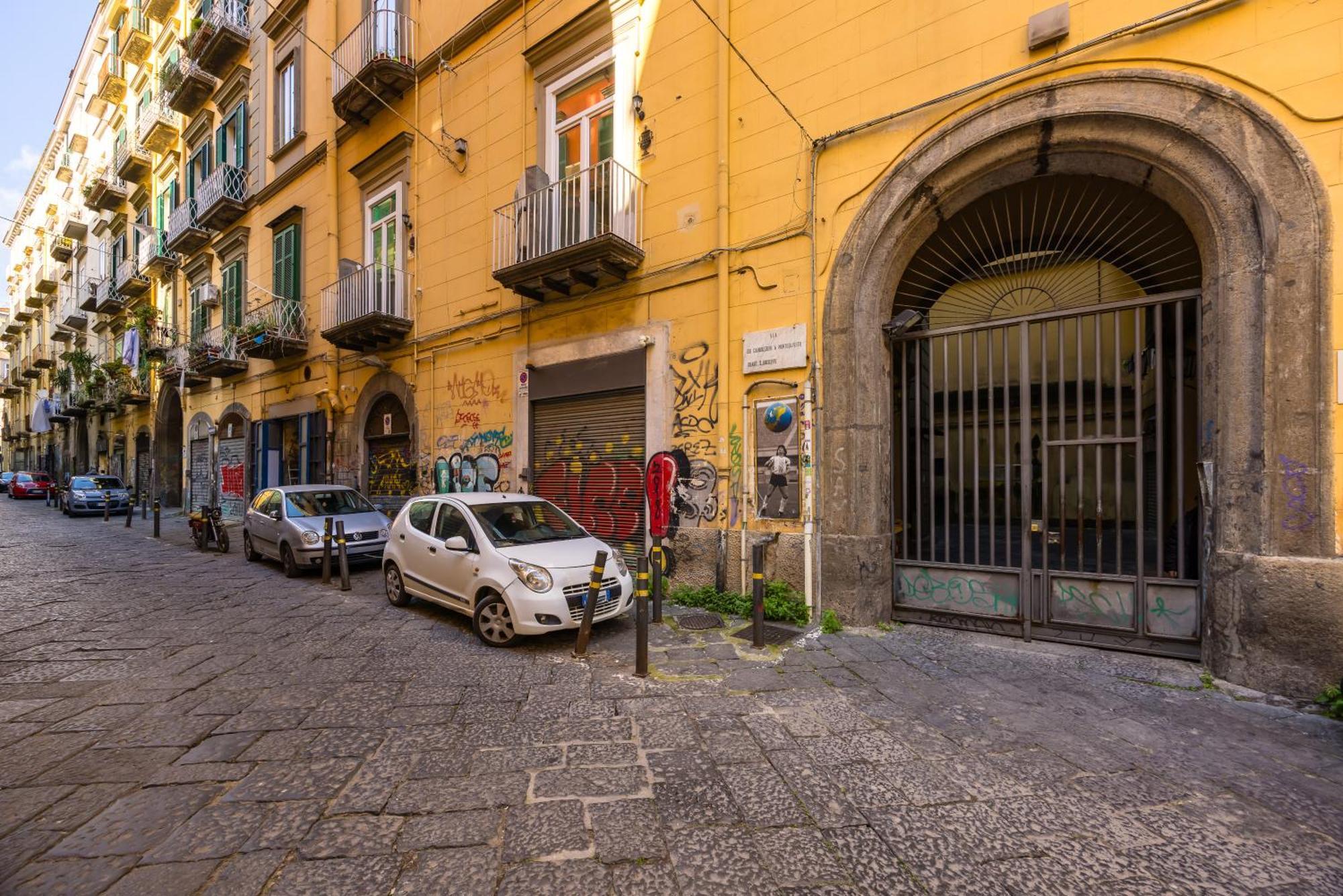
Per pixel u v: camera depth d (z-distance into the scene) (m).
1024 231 5.55
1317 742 3.37
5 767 3.12
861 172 5.74
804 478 5.95
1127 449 4.88
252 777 3.02
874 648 5.02
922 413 5.96
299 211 13.32
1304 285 3.93
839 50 5.91
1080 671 4.46
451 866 2.34
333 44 12.23
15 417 46.16
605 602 5.36
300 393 13.49
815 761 3.17
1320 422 3.87
